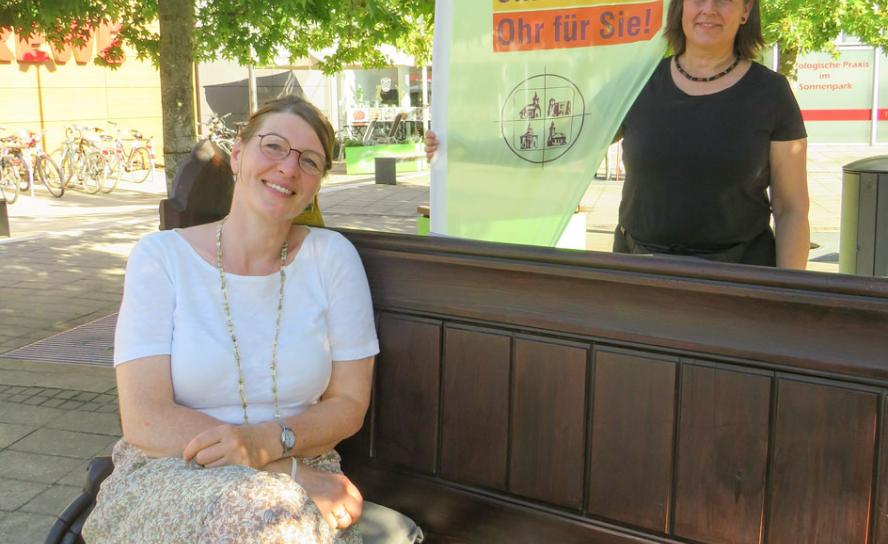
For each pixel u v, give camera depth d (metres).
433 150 2.64
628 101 2.46
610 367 1.89
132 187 16.55
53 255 9.09
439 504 2.17
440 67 2.59
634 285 1.85
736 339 1.75
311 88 22.30
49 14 5.12
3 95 16.22
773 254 2.51
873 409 1.64
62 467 3.74
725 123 2.36
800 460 1.71
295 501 1.64
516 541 2.06
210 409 2.04
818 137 21.48
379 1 5.86
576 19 2.47
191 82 5.14
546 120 2.55
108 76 18.72
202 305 2.03
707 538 1.82
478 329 2.06
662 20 2.40
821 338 1.67
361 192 15.16
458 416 2.11
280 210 2.02
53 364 5.29
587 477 1.95
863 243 5.36
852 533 1.68
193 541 1.61
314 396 2.10
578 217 5.93
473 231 2.65
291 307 2.07
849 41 20.73
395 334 2.19
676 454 1.83
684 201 2.44
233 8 6.08
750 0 2.34
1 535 3.15
